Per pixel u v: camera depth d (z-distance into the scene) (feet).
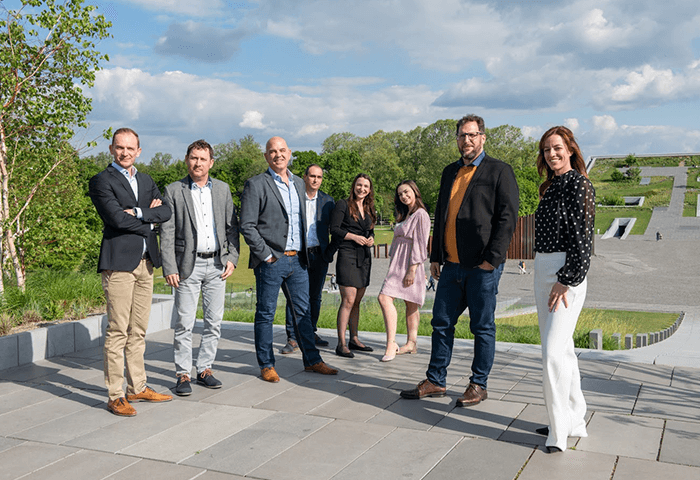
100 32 29.94
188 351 16.35
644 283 108.58
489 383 16.75
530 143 362.94
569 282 11.47
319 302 22.15
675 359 19.19
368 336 24.45
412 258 20.04
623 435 12.43
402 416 13.88
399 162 306.76
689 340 41.83
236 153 347.36
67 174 35.22
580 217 11.44
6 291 23.45
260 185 16.92
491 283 14.47
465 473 10.62
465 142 14.53
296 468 10.92
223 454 11.63
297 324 18.04
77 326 21.50
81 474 10.75
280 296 62.85
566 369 11.59
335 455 11.52
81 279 27.37
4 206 28.55
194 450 11.87
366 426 13.19
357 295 21.25
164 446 12.10
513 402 14.94
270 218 16.98
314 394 15.78
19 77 29.14
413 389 15.40
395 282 20.27
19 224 31.50
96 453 11.78
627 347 31.17
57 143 31.17
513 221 14.24
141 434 12.84
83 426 13.39
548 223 11.92
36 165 31.14
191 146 16.30
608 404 14.53
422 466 10.96
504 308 71.82
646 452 11.49
